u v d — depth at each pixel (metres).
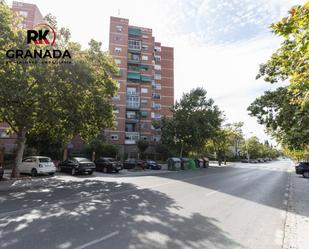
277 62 7.51
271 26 3.19
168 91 56.25
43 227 5.75
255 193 11.97
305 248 4.91
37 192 10.79
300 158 46.72
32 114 14.61
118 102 43.72
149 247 4.65
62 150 29.19
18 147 16.22
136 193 10.73
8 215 6.80
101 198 9.45
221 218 7.00
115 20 46.78
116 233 5.39
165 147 43.28
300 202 10.02
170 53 58.56
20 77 12.20
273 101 12.58
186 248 4.67
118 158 37.41
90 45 16.95
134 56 49.41
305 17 2.90
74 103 14.41
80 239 4.99
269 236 5.58
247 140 77.06
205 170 30.50
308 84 3.87
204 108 37.00
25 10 39.44
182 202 8.99
